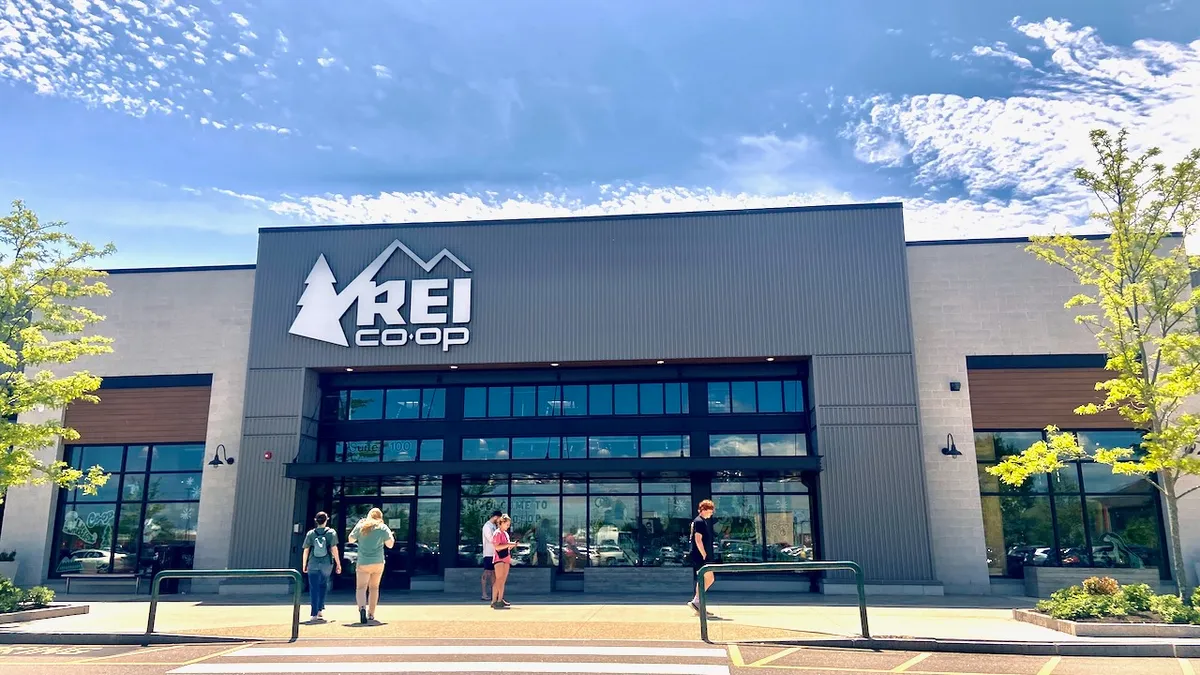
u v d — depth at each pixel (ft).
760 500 68.74
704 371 71.26
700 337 68.54
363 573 44.57
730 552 67.82
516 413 72.54
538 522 70.28
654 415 71.31
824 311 67.92
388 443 73.10
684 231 70.54
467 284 71.15
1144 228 48.60
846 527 63.72
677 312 69.15
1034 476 68.08
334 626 43.52
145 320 76.95
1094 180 49.06
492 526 57.93
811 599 58.65
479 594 62.85
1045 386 69.05
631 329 69.21
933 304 70.64
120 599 64.49
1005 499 67.87
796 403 70.49
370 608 44.80
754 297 68.80
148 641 40.37
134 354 76.43
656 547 68.85
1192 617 39.58
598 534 69.62
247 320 76.18
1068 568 62.13
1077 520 67.05
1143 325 51.34
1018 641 36.70
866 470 64.64
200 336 76.28
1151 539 66.08
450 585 65.41
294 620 39.86
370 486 72.43
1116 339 49.93
